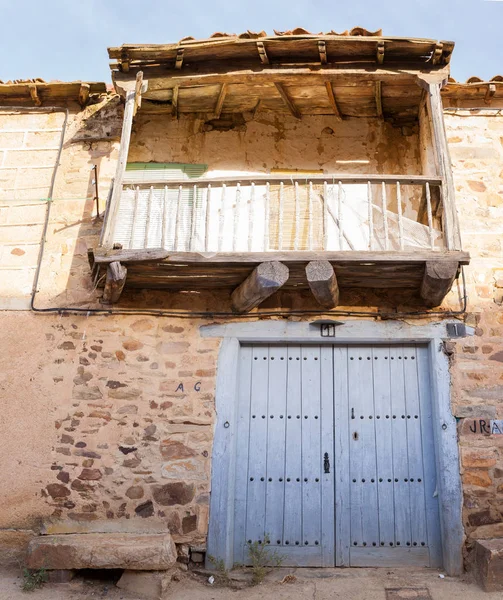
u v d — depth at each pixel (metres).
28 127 7.14
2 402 5.96
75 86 7.03
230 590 5.12
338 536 5.73
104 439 5.84
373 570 5.51
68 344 6.13
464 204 6.56
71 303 6.30
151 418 5.89
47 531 5.59
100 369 6.04
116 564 5.05
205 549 5.55
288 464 5.94
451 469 5.64
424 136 7.03
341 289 6.23
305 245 6.62
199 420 5.88
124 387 5.98
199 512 5.64
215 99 7.11
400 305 6.15
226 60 6.50
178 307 6.24
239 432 6.02
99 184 6.85
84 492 5.71
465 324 6.05
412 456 5.89
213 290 6.28
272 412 6.08
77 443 5.84
